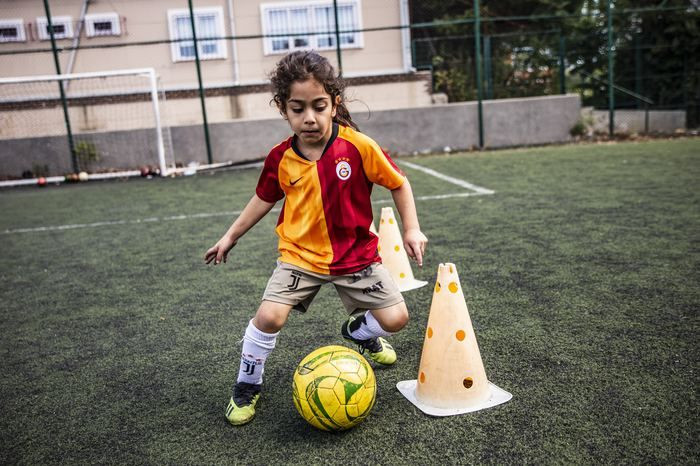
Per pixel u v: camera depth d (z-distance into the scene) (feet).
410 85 45.39
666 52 45.88
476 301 11.30
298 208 7.64
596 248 14.46
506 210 19.74
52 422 7.81
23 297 13.62
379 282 7.70
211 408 7.95
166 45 43.68
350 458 6.54
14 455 7.05
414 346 9.61
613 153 33.09
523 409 7.32
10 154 37.81
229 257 16.12
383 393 8.06
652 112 44.83
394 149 39.81
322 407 6.81
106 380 9.00
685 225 16.12
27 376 9.30
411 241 7.56
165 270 15.21
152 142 38.55
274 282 7.61
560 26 49.42
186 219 22.20
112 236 19.95
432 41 48.78
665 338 9.14
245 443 7.01
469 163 33.09
